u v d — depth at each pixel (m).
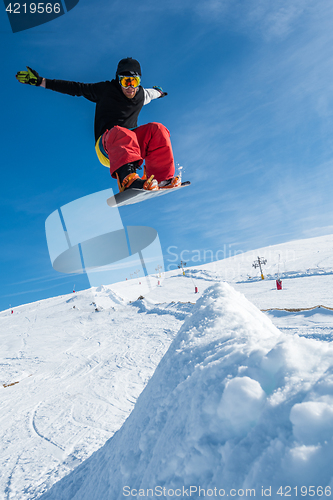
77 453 3.59
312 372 0.71
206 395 0.85
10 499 2.78
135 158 2.56
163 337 11.15
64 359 10.84
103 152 3.05
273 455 0.59
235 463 0.64
